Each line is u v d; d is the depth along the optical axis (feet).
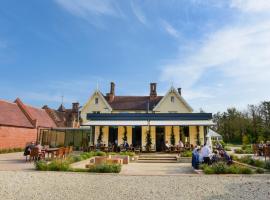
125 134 118.62
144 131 118.32
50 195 30.83
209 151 60.18
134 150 101.71
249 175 46.62
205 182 40.11
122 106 168.04
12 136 118.83
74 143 153.69
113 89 178.29
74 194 31.50
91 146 104.42
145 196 30.78
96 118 119.03
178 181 41.11
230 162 59.41
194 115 116.47
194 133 116.67
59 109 223.30
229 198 29.78
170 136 117.29
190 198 29.89
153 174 48.88
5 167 57.93
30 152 72.28
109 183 39.06
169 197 30.32
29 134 133.80
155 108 157.17
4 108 125.70
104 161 67.00
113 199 29.25
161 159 83.61
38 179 41.65
